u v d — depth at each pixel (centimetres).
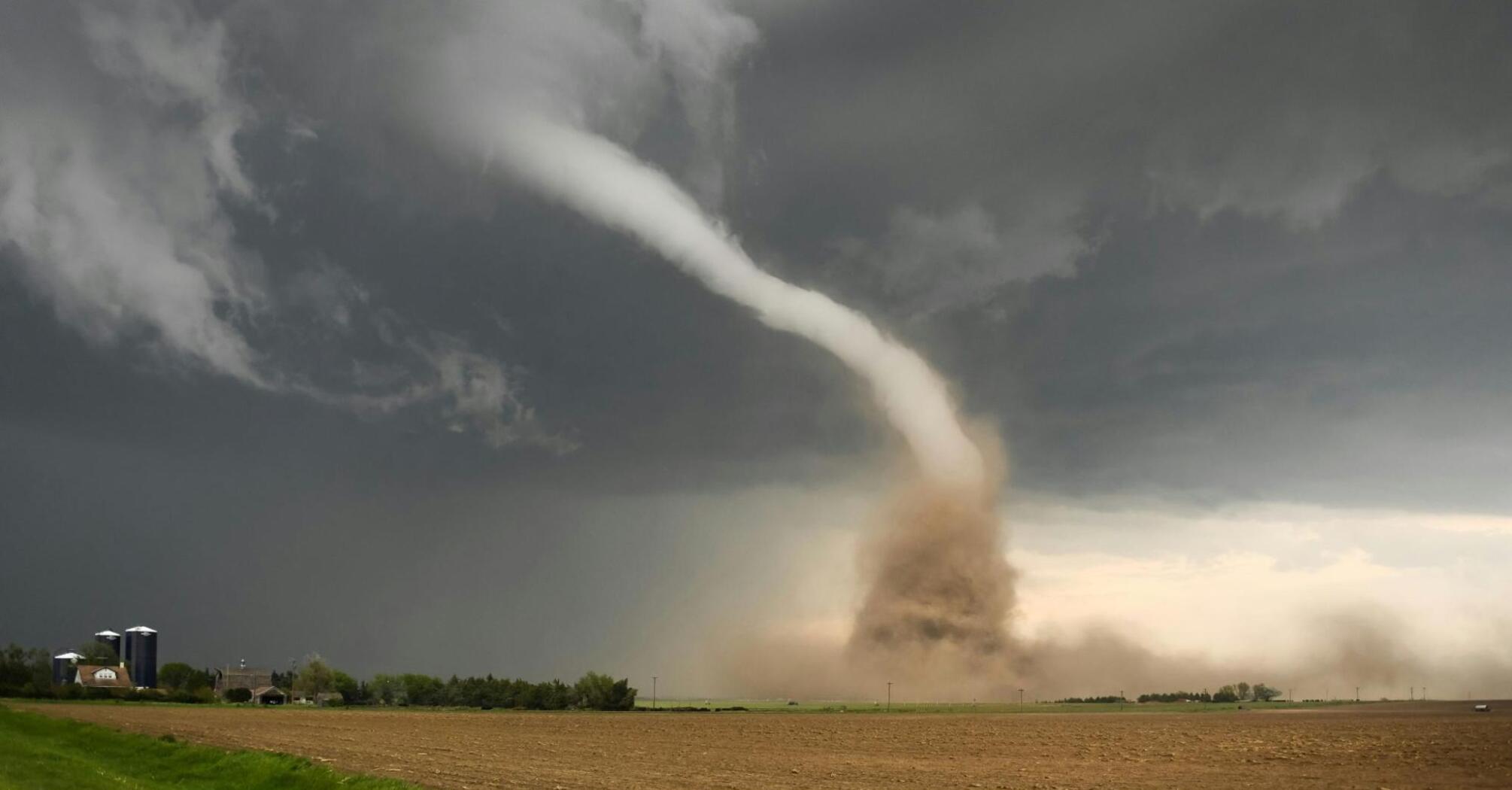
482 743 10194
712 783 6369
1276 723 16588
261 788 5341
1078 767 7975
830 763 8331
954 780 6806
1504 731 13100
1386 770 7550
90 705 16900
